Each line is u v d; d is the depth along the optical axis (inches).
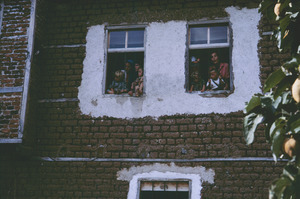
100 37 290.7
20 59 273.3
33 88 277.6
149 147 262.1
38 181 270.1
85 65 286.5
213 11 278.2
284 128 110.7
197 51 283.1
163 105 268.1
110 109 274.2
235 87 261.9
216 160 251.1
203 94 264.8
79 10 297.7
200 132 258.2
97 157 266.7
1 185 273.9
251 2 274.1
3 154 279.7
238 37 270.1
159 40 281.1
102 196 259.4
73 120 276.7
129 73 287.1
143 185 259.0
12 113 263.0
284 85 113.3
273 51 262.8
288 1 121.1
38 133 277.9
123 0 294.2
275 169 243.3
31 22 279.7
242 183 244.5
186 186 253.6
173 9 284.7
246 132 117.8
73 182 265.3
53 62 290.5
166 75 273.7
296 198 96.5
